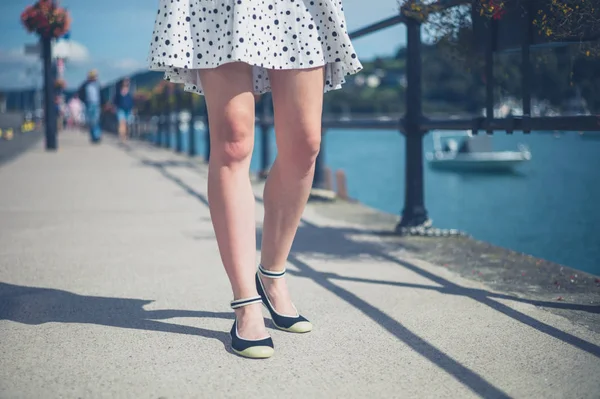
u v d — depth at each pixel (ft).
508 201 28.96
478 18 9.71
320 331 6.59
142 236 12.03
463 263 9.68
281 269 6.72
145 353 5.96
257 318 6.06
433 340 6.26
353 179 37.70
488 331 6.50
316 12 6.01
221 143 6.03
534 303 7.48
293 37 5.90
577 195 31.01
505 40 9.26
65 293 8.08
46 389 5.13
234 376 5.41
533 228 20.54
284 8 5.86
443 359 5.75
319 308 7.39
